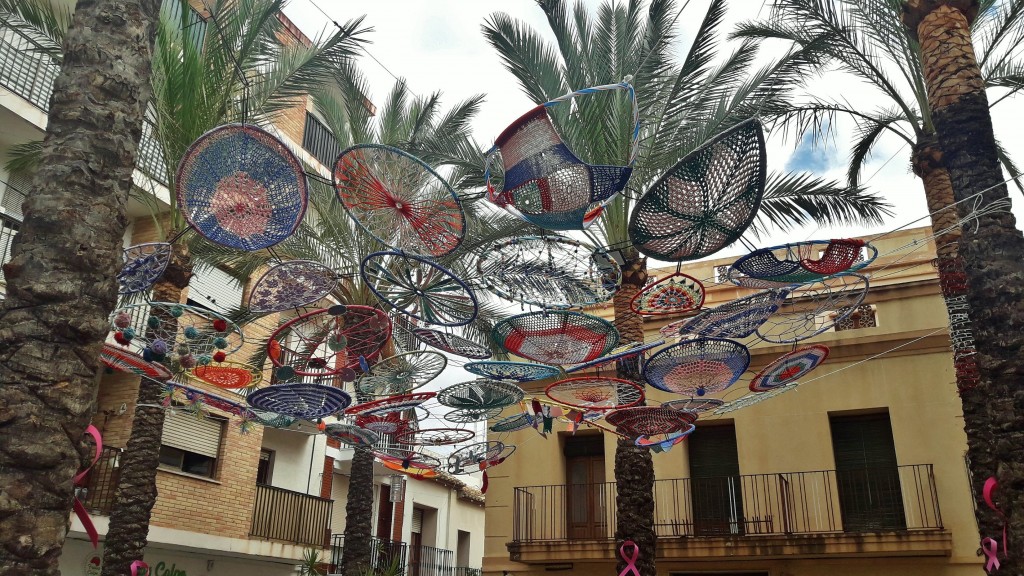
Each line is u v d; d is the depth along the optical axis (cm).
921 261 1480
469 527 2958
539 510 1630
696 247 638
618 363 1173
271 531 1834
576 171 599
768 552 1392
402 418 1039
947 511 1338
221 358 799
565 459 1694
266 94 1258
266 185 623
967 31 849
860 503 1431
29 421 416
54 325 439
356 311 812
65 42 509
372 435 984
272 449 1986
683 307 891
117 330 726
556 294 791
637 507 1139
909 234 1523
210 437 1766
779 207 1290
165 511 1584
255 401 802
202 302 1798
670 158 1179
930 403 1404
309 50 1267
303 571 1909
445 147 1329
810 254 711
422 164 620
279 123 2036
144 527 1101
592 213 641
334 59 1263
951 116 806
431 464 1112
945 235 1049
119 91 503
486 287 782
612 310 1598
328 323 855
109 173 486
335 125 1575
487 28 1247
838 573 1373
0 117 1370
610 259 763
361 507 1456
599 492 1639
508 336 818
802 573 1395
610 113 1159
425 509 2716
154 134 1206
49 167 473
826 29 1176
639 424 996
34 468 412
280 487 1909
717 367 870
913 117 1159
